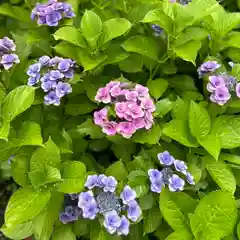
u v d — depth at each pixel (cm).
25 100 56
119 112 56
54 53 72
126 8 75
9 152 58
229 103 63
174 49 64
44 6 69
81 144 64
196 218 54
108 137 61
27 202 54
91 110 66
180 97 68
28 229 57
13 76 68
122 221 51
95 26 63
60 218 57
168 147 63
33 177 54
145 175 56
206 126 59
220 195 54
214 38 69
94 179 53
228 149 64
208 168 60
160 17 63
